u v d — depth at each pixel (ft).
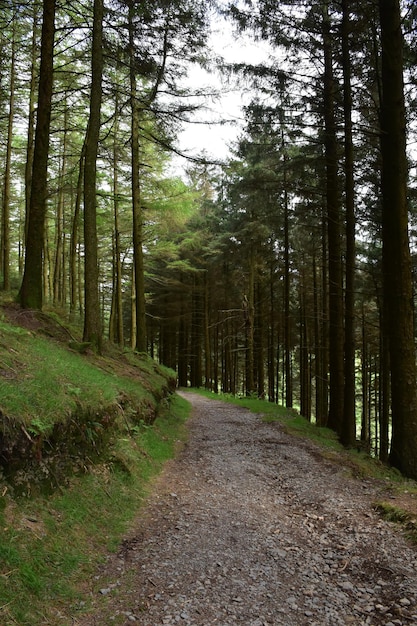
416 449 26.07
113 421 20.70
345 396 34.30
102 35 32.32
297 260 70.03
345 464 26.14
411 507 18.34
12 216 94.79
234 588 11.87
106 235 73.41
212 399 71.56
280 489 21.47
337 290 39.22
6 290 46.65
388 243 27.09
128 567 12.59
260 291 81.41
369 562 13.69
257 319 81.46
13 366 16.43
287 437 34.19
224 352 113.80
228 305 97.09
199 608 10.79
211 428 38.86
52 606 9.84
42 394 15.23
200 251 87.61
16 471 12.48
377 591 12.03
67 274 101.50
